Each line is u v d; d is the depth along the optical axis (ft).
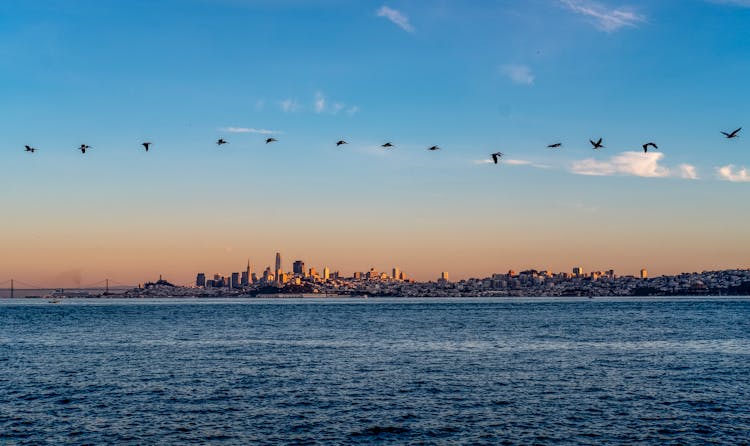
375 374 204.13
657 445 123.13
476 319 553.64
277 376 200.34
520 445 123.44
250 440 127.03
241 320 561.84
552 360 238.07
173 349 284.41
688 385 182.50
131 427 136.98
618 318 560.20
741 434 130.31
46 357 255.09
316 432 132.67
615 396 166.81
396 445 123.65
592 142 135.95
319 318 595.06
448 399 163.73
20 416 146.82
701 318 552.41
